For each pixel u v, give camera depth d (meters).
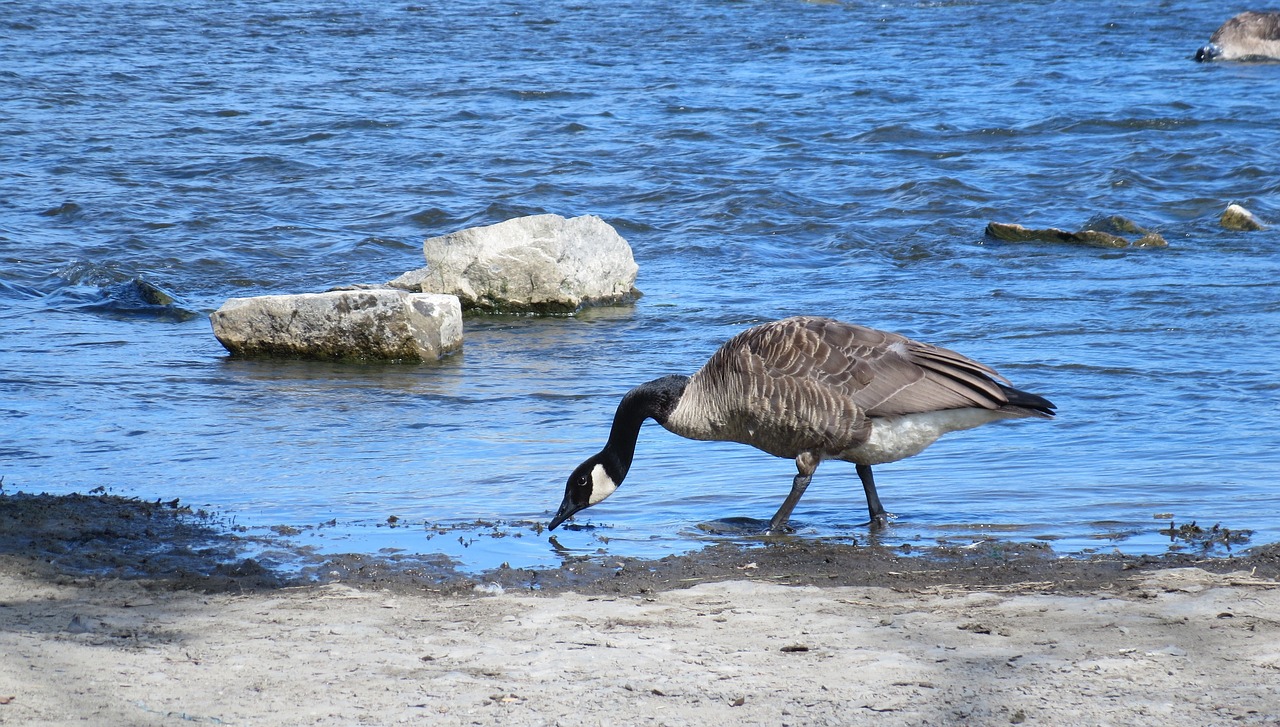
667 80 40.84
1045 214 24.31
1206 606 7.28
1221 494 10.23
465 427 12.50
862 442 9.36
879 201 25.59
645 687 6.06
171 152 29.81
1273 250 21.22
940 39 51.31
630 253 19.25
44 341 16.12
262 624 7.09
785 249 22.20
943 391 9.21
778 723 5.62
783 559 8.75
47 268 20.27
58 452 11.47
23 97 35.75
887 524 9.71
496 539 9.24
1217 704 5.78
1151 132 32.09
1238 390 13.34
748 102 36.78
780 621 7.14
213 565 8.44
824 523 9.79
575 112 35.34
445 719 5.66
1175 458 11.26
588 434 12.29
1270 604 7.31
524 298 18.45
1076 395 13.34
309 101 36.62
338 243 22.50
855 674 6.23
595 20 57.09
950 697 5.91
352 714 5.71
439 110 35.56
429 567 8.47
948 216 24.34
